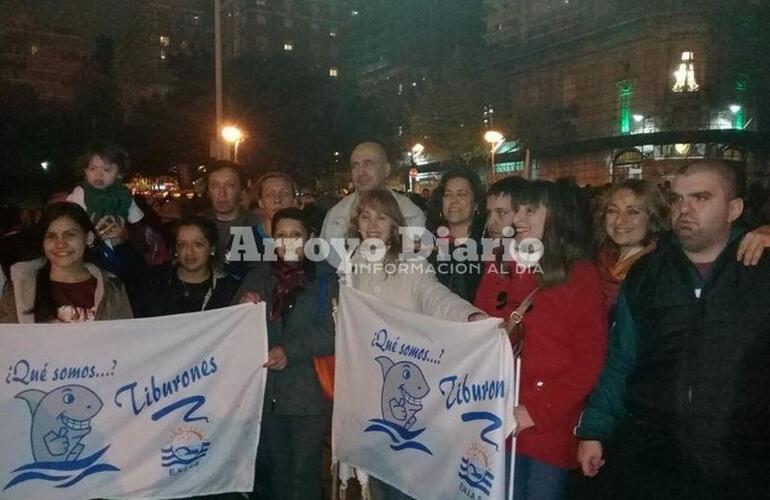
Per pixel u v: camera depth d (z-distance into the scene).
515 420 3.15
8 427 3.57
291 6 111.69
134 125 39.31
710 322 2.74
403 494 3.91
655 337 2.88
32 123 44.53
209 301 4.28
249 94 38.31
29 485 3.61
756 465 2.68
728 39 49.72
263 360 3.91
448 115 47.09
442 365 3.43
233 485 3.94
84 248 3.75
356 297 3.88
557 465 3.29
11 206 8.41
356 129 40.28
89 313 3.77
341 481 4.29
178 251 4.22
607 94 56.34
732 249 2.79
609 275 4.10
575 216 3.36
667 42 51.34
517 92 65.94
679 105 49.62
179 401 3.82
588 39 57.94
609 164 47.53
